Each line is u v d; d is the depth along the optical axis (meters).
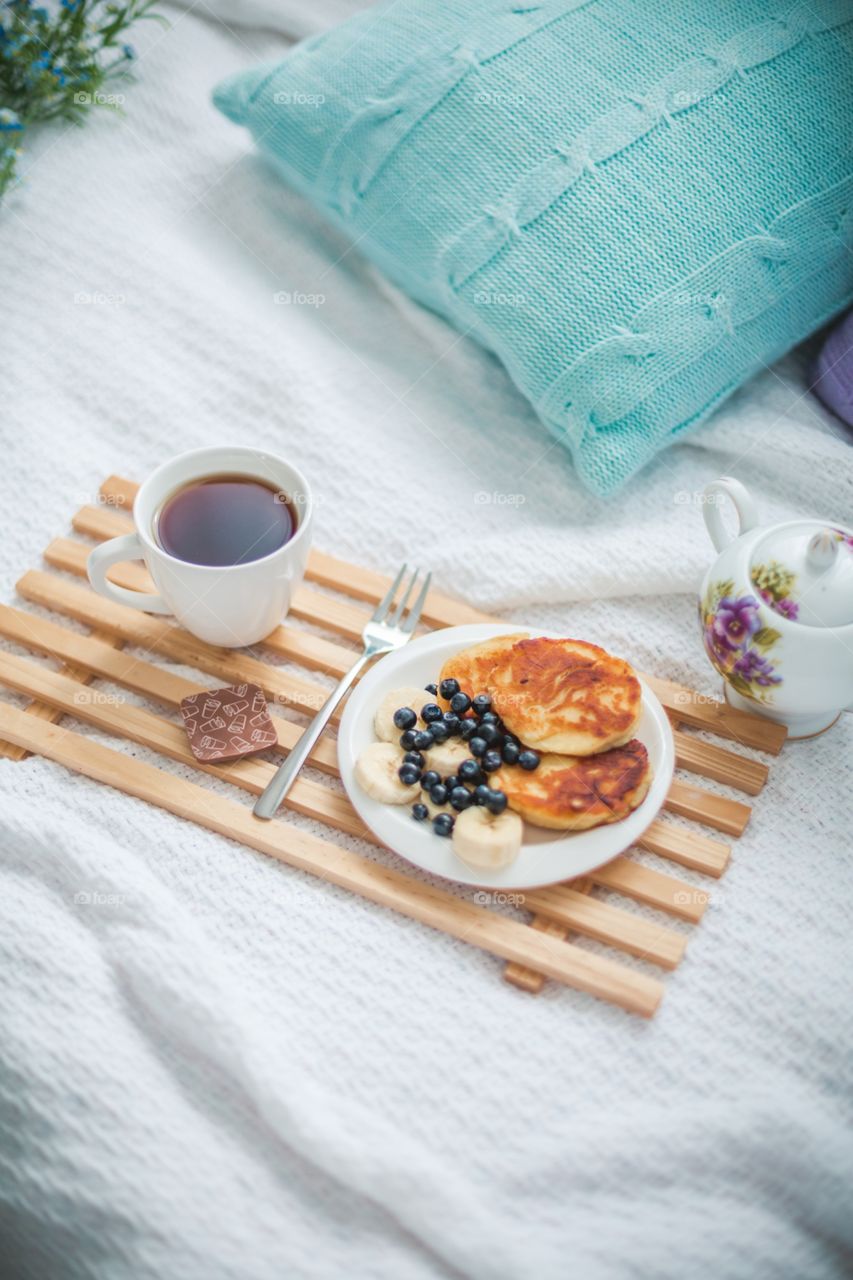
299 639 0.98
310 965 0.86
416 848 0.87
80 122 1.21
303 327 1.13
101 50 1.23
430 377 1.11
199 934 0.86
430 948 0.87
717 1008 0.85
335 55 1.09
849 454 1.02
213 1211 0.79
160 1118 0.81
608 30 1.04
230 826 0.90
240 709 0.93
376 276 1.16
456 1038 0.84
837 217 1.03
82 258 1.14
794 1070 0.83
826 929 0.87
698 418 1.05
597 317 1.00
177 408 1.08
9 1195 0.82
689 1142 0.80
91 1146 0.81
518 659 0.90
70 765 0.92
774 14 1.04
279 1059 0.82
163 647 0.97
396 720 0.89
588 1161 0.80
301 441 1.07
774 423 1.06
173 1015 0.83
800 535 0.88
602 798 0.86
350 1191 0.80
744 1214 0.80
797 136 1.02
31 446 1.06
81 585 1.01
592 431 1.01
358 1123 0.81
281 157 1.12
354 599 1.01
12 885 0.88
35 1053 0.83
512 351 1.03
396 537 1.03
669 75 1.03
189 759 0.93
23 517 1.04
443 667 0.91
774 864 0.89
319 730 0.92
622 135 1.01
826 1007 0.84
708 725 0.94
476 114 1.03
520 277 1.01
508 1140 0.81
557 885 0.88
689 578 0.98
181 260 1.15
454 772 0.88
